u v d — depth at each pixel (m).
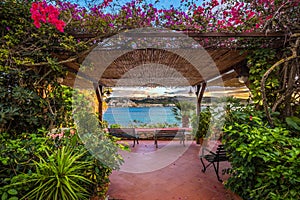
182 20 2.70
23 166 1.90
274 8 2.71
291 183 1.76
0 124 2.30
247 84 3.58
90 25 2.63
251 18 2.74
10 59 2.45
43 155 2.11
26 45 2.65
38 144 2.12
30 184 1.75
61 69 2.82
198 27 2.72
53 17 2.35
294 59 2.69
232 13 2.74
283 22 2.67
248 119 2.55
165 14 2.68
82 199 1.97
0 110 2.27
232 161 2.48
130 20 2.64
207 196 2.85
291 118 2.66
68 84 4.39
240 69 3.94
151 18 2.67
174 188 3.12
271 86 2.88
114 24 2.65
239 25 2.74
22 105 2.48
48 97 2.88
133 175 3.69
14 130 2.50
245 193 2.18
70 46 2.64
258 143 1.96
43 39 2.62
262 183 1.97
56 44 2.70
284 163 1.88
